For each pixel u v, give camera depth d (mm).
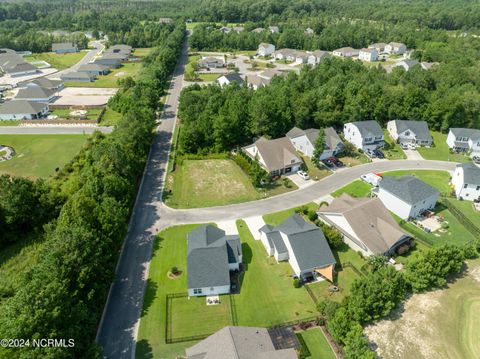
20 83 138750
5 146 88000
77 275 39719
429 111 100125
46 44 198375
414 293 47625
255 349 34750
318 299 45906
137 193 69125
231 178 75250
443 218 63406
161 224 60219
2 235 54688
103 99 124812
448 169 81875
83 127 100375
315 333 41125
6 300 40062
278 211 64375
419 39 189500
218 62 166000
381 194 66938
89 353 34594
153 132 94625
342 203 59844
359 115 97312
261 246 55531
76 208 47406
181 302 45094
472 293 47688
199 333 40812
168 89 135750
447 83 116062
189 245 50750
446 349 40125
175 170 77938
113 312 43281
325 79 119750
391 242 52938
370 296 41469
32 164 79188
